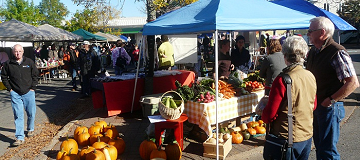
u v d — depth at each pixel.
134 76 7.85
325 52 3.28
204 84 5.83
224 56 6.68
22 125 5.75
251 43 15.15
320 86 3.36
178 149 4.59
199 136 5.42
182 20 4.99
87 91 10.38
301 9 7.54
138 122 6.74
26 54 16.34
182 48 14.23
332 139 3.39
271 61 4.93
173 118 4.69
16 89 5.70
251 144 5.30
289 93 2.57
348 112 7.00
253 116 6.20
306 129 2.66
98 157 4.23
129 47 22.25
